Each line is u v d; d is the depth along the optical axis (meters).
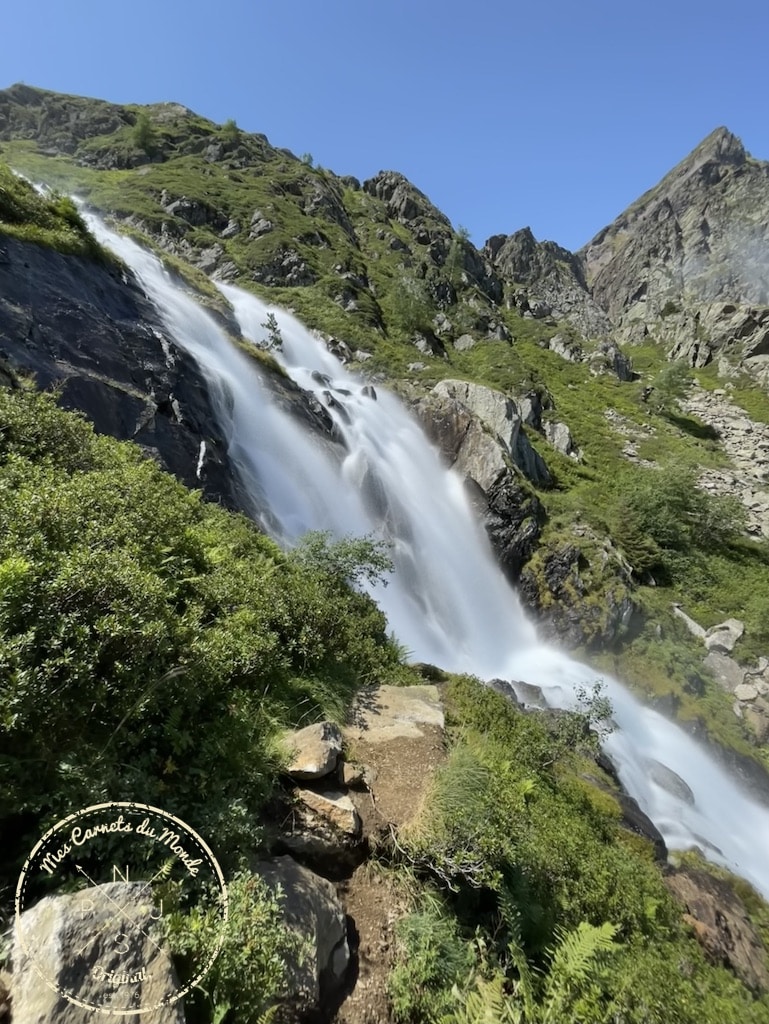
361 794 5.90
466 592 24.38
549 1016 4.34
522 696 17.16
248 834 4.21
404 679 9.75
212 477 15.48
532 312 92.44
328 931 4.16
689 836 13.48
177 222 53.19
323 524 20.19
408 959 4.43
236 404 20.28
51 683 3.82
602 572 26.12
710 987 6.90
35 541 4.79
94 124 77.50
